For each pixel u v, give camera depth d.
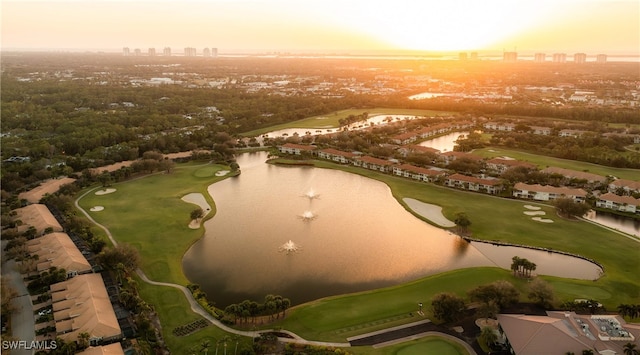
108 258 153.88
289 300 135.88
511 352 114.00
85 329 120.12
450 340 121.12
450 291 145.38
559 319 120.25
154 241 182.75
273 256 172.50
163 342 120.56
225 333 124.38
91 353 109.56
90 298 133.00
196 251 176.62
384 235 191.50
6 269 157.88
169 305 138.00
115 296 141.12
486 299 131.75
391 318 131.75
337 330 126.31
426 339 121.62
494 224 199.25
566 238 185.12
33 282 145.00
